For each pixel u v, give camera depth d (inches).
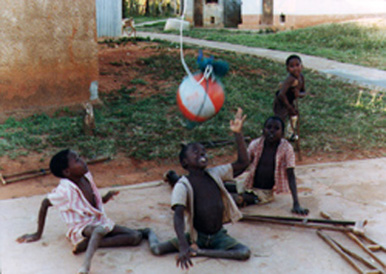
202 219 158.9
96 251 164.6
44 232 178.9
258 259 159.9
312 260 159.9
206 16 1155.9
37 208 201.9
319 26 863.7
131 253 163.9
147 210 201.5
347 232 175.9
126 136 302.0
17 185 231.6
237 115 155.3
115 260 158.7
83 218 162.2
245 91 419.2
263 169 206.2
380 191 224.7
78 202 162.1
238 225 186.5
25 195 219.5
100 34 763.4
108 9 767.7
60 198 161.3
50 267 153.9
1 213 195.6
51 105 349.7
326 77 510.6
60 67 350.0
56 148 277.3
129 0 1525.6
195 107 164.6
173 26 1013.2
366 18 915.4
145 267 154.6
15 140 281.7
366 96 431.5
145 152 276.8
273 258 160.9
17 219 190.1
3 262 156.1
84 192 166.9
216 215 159.6
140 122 329.7
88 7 361.4
